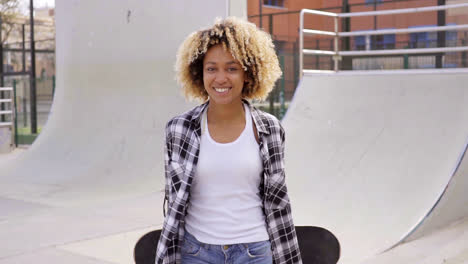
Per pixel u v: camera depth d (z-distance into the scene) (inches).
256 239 97.0
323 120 298.5
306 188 262.5
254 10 1048.2
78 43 443.5
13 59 1179.9
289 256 99.7
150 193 326.6
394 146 266.5
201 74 106.9
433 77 291.9
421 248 204.8
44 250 215.5
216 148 97.0
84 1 441.4
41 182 366.6
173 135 98.7
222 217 96.7
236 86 98.6
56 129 434.0
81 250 215.6
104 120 407.5
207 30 102.0
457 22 673.6
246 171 96.7
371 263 190.5
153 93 391.2
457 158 235.1
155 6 395.9
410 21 857.5
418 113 277.0
